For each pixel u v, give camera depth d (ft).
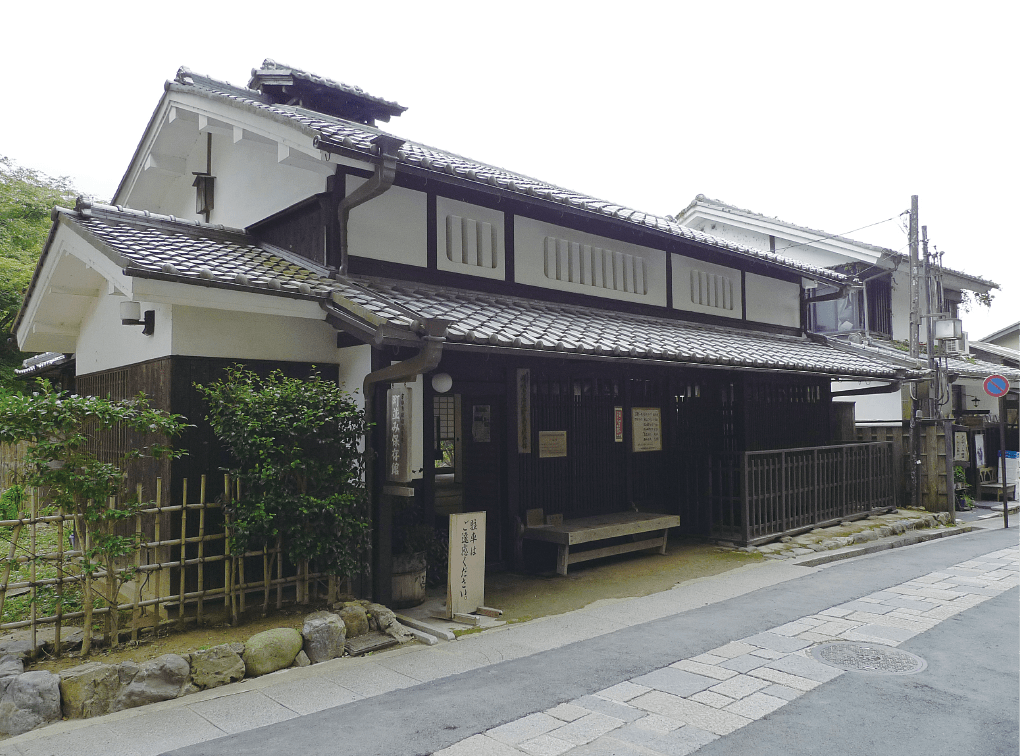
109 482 17.85
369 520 22.25
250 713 15.69
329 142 22.30
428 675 18.20
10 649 17.16
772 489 37.58
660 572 30.86
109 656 17.53
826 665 18.95
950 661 19.26
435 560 27.68
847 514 42.27
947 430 45.96
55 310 31.73
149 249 22.91
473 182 26.58
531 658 19.60
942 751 14.01
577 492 33.22
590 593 27.22
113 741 14.26
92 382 31.09
